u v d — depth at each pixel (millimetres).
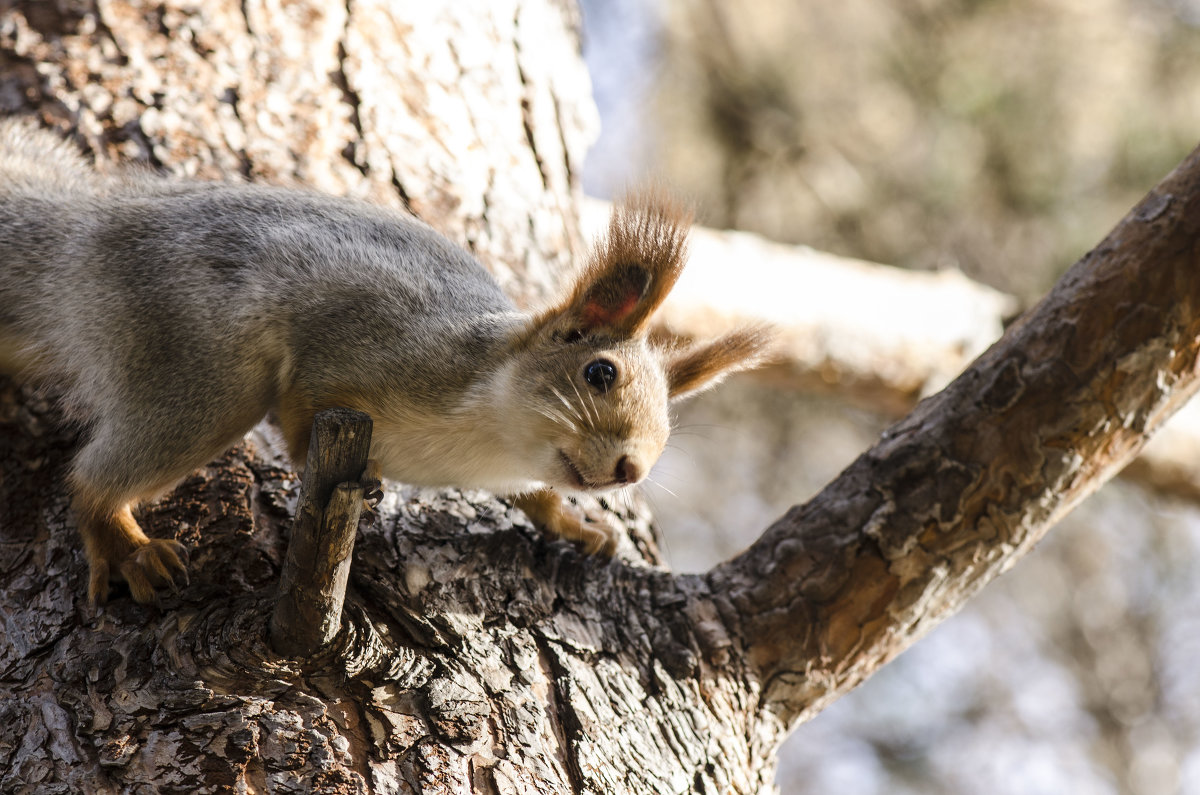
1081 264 3932
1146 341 3920
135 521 3922
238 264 3922
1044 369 3924
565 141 4105
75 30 4027
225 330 3916
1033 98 5555
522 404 3938
